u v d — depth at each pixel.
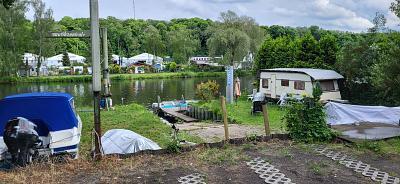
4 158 7.47
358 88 21.55
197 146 8.62
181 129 14.11
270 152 8.37
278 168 7.21
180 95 38.69
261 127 14.59
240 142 9.12
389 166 7.41
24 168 7.11
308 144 9.13
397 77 15.10
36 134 7.37
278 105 22.38
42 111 8.20
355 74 21.23
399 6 15.75
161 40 90.94
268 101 24.16
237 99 25.38
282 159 7.82
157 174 6.86
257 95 20.50
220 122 18.45
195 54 102.25
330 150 8.58
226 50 61.03
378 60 19.41
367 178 6.67
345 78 22.06
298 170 7.09
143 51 99.69
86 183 6.39
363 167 7.29
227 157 7.91
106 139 8.98
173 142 8.40
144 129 13.38
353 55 21.31
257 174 6.86
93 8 7.27
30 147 7.32
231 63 61.47
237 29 60.81
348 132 10.20
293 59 26.72
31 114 8.20
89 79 56.91
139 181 6.48
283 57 27.44
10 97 8.34
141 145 8.70
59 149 8.19
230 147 8.76
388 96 17.05
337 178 6.65
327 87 21.36
